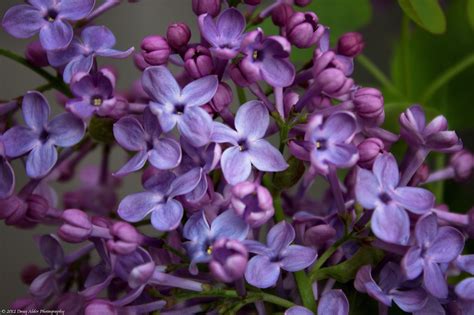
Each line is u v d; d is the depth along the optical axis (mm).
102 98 309
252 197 295
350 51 332
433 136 313
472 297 304
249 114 308
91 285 327
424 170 332
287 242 306
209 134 302
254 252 300
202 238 302
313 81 318
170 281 311
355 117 305
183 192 302
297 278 316
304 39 315
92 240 319
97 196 395
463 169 364
